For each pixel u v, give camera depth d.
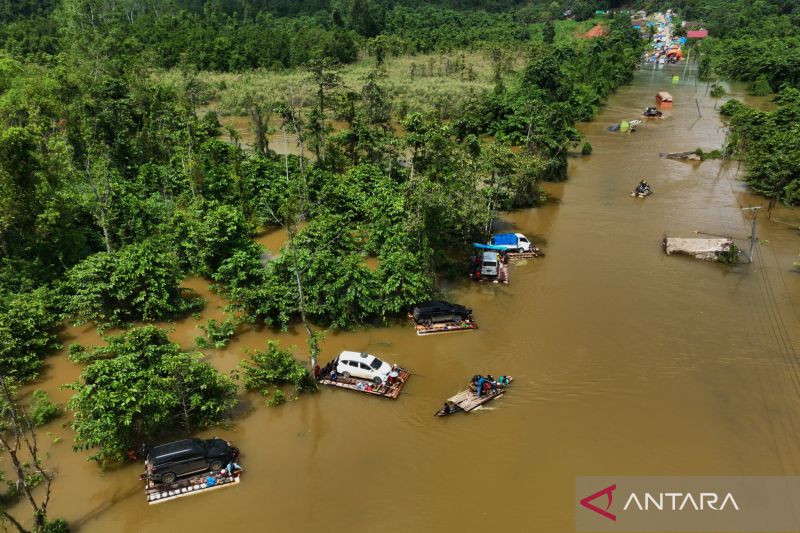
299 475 22.05
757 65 105.75
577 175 60.72
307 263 32.56
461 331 31.92
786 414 25.48
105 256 32.31
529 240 44.22
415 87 90.12
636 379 27.94
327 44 109.19
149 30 106.12
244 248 36.88
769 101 92.62
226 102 83.75
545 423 24.95
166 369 22.92
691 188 56.25
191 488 20.98
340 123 78.00
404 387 27.27
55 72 57.62
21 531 17.73
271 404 25.83
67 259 35.28
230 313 33.19
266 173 49.91
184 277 36.09
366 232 42.72
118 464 22.47
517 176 45.59
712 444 23.80
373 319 33.09
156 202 44.97
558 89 81.88
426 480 21.88
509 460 22.89
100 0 102.25
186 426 23.98
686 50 146.38
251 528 19.72
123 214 40.41
